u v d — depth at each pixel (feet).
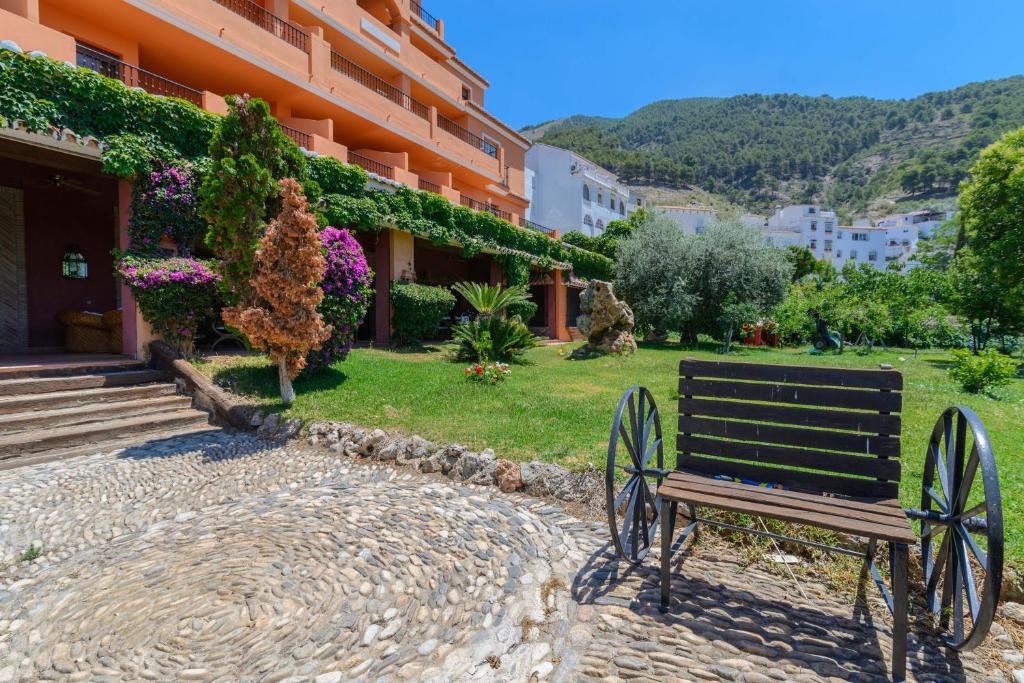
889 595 8.17
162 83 45.34
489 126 86.84
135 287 24.73
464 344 37.60
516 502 13.71
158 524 13.11
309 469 16.72
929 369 38.47
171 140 28.07
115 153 24.86
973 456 7.62
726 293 64.64
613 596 9.30
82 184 32.94
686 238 68.69
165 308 25.40
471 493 14.38
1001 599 9.07
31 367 21.57
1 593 10.32
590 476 13.82
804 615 8.65
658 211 73.72
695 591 9.39
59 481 15.60
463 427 18.39
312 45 49.42
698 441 10.42
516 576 10.14
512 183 92.63
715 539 11.22
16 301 32.07
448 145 71.00
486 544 11.44
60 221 33.94
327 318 25.53
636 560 10.28
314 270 20.52
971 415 7.88
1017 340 61.98
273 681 7.65
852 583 9.49
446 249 65.82
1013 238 48.83
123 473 16.30
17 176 31.19
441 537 11.85
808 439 9.43
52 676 7.96
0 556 11.64
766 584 9.61
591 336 45.60
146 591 10.11
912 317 57.72
